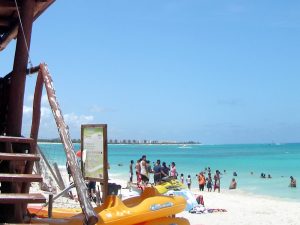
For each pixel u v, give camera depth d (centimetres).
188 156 12694
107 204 540
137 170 2427
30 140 532
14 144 562
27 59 600
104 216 511
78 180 409
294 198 3334
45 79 507
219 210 2089
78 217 542
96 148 760
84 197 397
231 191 3919
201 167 7612
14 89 591
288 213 2134
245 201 2773
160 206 560
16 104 590
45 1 628
